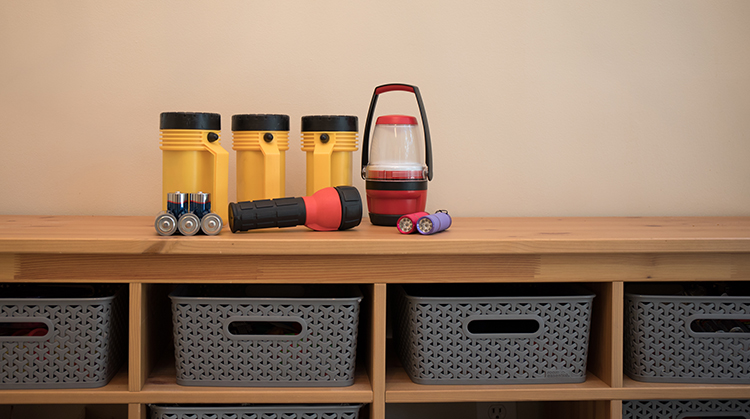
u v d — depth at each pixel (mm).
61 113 1412
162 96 1425
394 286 1218
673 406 1116
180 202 1017
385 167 1145
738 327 1121
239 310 1000
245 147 1206
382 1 1442
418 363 1038
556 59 1482
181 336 1000
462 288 1271
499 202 1502
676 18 1493
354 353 1028
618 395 1041
